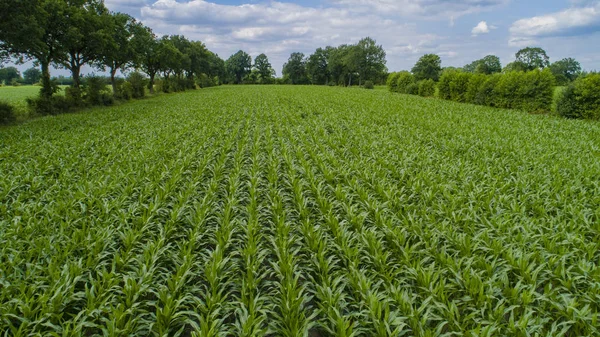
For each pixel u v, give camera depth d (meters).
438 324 4.54
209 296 4.95
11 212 7.96
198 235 6.80
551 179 10.19
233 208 8.12
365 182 10.02
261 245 6.50
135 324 4.61
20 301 4.59
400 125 19.58
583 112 22.84
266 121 22.81
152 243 6.27
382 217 7.35
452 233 6.70
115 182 9.59
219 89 79.00
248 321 4.38
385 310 4.49
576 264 5.65
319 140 15.59
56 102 27.91
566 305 4.75
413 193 9.02
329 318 4.62
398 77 58.31
